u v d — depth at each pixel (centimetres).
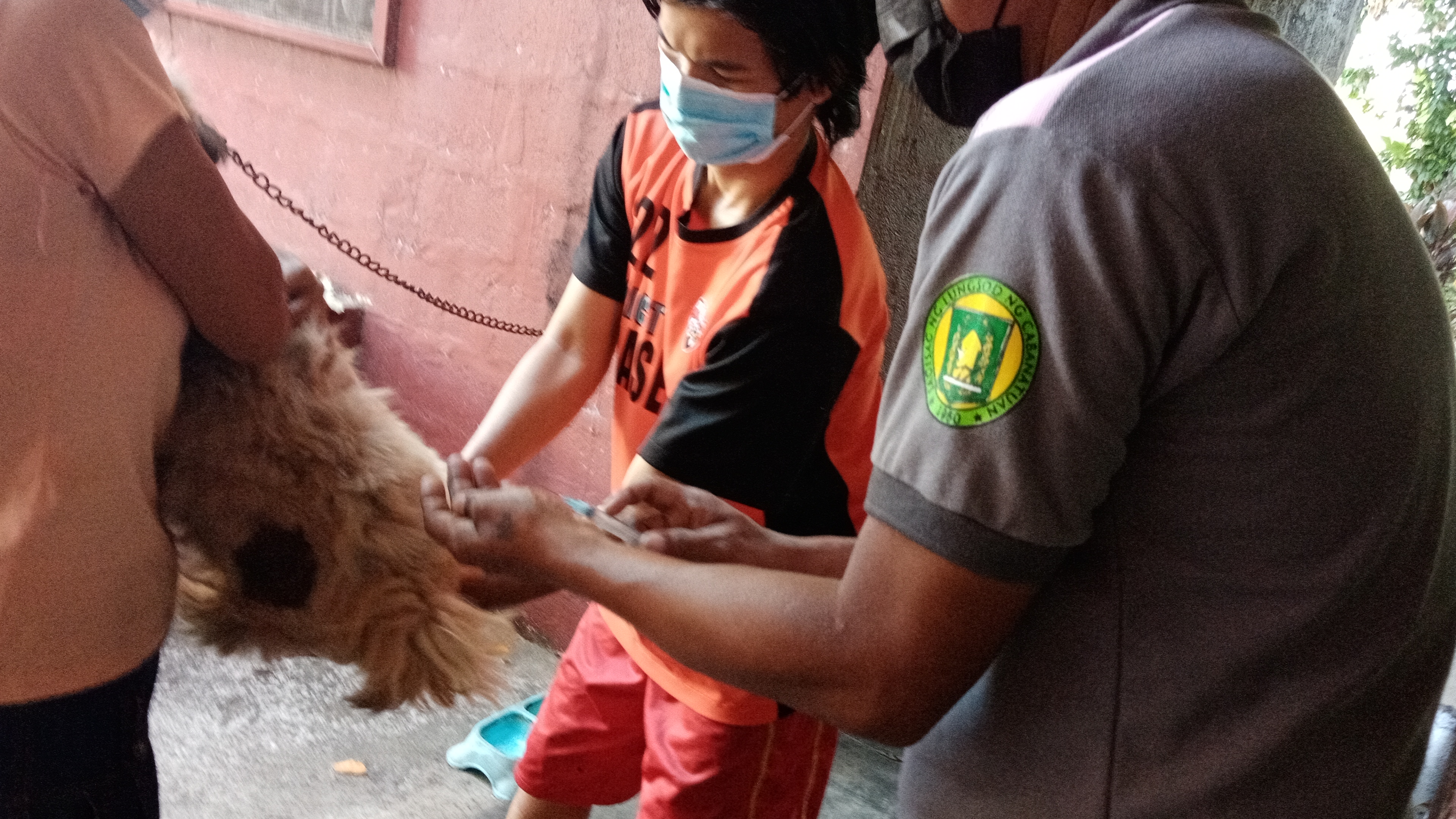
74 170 88
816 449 133
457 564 113
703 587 74
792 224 120
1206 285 60
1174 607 68
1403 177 491
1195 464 65
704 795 132
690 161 136
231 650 117
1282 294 61
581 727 150
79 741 98
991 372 61
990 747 76
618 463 148
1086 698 71
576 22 221
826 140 137
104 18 87
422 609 112
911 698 67
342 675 223
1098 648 71
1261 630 66
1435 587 71
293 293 116
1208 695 68
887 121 179
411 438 121
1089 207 59
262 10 284
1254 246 59
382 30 253
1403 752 73
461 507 91
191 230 93
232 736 198
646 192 139
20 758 95
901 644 66
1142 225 58
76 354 90
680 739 133
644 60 211
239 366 106
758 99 117
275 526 106
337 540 107
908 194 192
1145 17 66
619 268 148
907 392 66
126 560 98
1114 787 71
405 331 269
